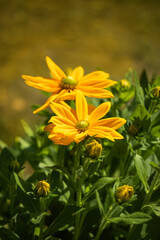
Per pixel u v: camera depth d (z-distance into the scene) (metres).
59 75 0.72
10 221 0.71
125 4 3.13
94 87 0.69
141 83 0.77
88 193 0.63
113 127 0.62
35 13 2.90
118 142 0.68
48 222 0.70
